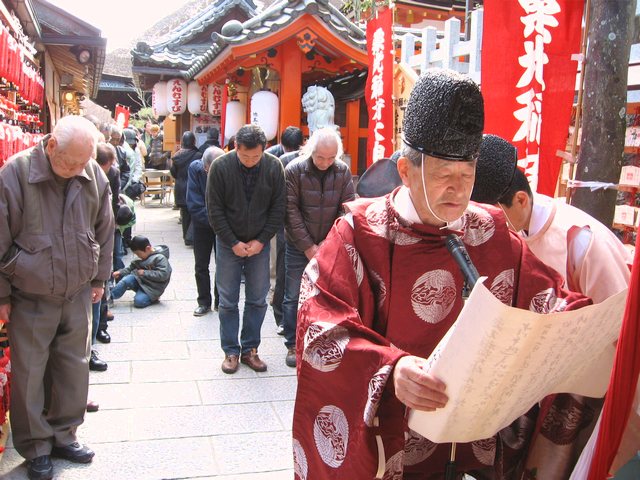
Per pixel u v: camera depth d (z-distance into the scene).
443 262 1.60
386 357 1.38
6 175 2.96
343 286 1.56
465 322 1.23
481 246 1.65
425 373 1.33
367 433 1.41
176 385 4.27
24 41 5.62
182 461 3.27
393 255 1.60
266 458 3.33
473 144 1.42
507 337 1.21
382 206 1.66
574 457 1.78
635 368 1.39
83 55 7.70
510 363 1.26
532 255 1.72
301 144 6.21
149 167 17.41
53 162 2.96
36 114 7.20
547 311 1.63
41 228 2.99
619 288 1.85
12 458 3.27
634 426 1.79
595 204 2.97
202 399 4.06
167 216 13.20
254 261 4.55
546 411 1.79
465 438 1.44
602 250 1.89
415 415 1.45
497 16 3.29
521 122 3.28
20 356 3.05
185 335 5.36
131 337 5.27
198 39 14.38
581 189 3.01
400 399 1.36
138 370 4.52
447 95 1.40
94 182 3.20
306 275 1.64
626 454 1.82
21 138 4.19
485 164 1.95
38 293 3.02
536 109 3.25
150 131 17.67
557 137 3.28
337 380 1.47
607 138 2.94
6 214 2.94
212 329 5.55
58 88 11.17
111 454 3.32
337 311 1.54
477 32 4.57
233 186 4.38
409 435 1.72
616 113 2.92
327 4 7.37
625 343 1.38
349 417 1.46
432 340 1.61
